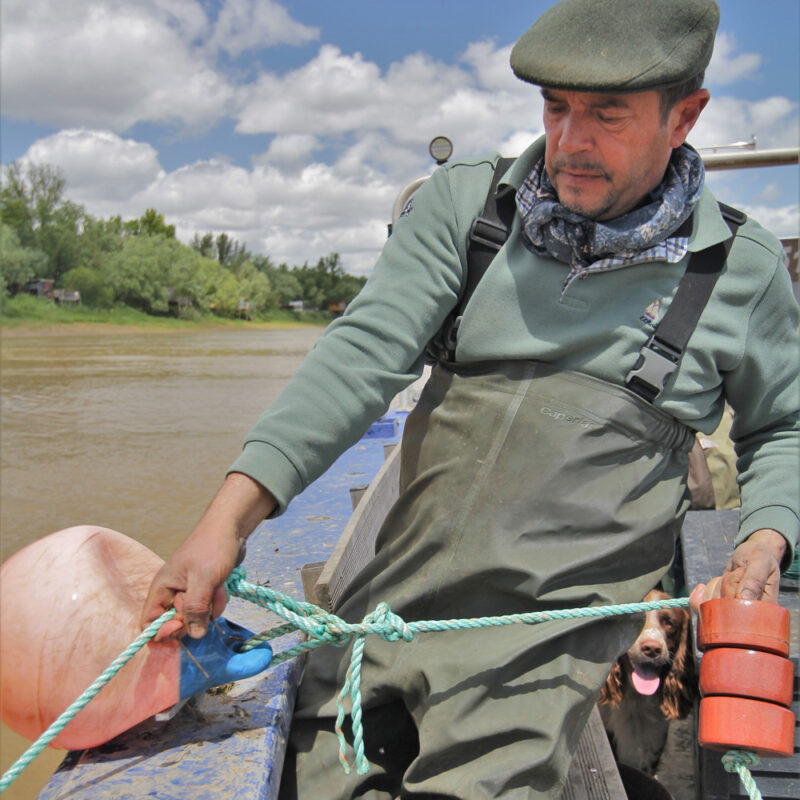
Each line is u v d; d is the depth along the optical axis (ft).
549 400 4.94
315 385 4.83
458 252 5.18
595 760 6.63
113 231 326.65
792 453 5.36
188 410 52.08
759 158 13.82
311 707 5.34
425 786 4.58
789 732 4.42
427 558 5.09
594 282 4.88
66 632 4.36
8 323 228.22
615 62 4.35
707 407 5.15
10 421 46.39
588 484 4.91
